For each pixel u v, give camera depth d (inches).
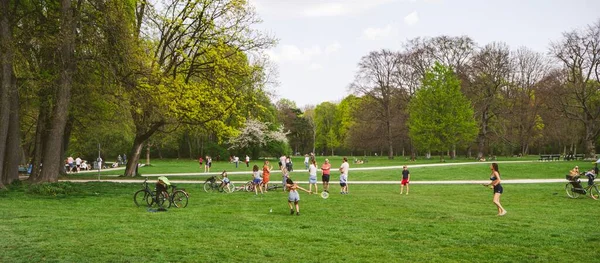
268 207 721.0
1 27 805.2
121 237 460.8
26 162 1994.3
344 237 483.8
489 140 2518.5
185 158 3361.2
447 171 1571.1
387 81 2655.0
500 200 829.2
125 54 884.6
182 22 1167.0
